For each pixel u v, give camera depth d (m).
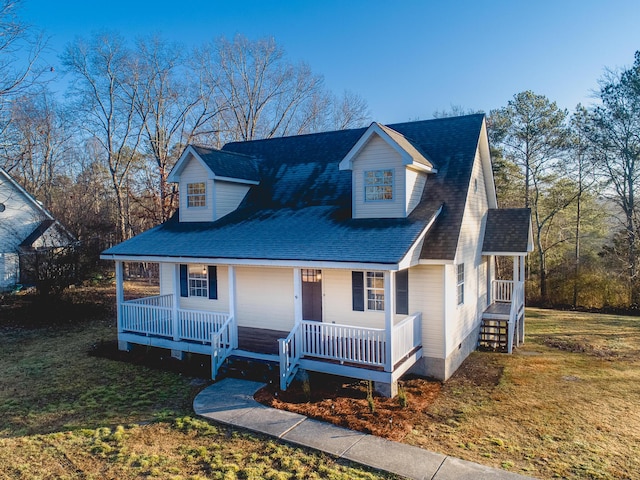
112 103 32.25
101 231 28.72
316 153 16.97
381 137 12.18
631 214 27.22
